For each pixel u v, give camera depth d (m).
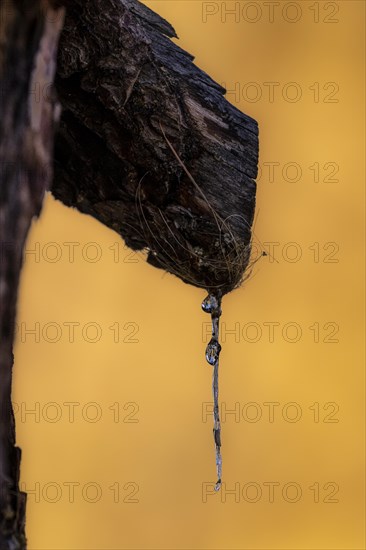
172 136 0.31
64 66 0.31
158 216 0.32
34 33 0.28
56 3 0.29
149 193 0.32
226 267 0.32
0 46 0.28
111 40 0.31
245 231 0.32
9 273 0.28
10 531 0.28
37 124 0.28
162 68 0.31
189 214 0.32
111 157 0.32
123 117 0.31
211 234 0.32
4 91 0.28
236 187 0.32
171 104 0.31
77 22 0.30
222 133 0.32
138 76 0.31
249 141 0.32
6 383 0.28
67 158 0.32
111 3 0.31
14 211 0.28
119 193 0.32
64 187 0.32
